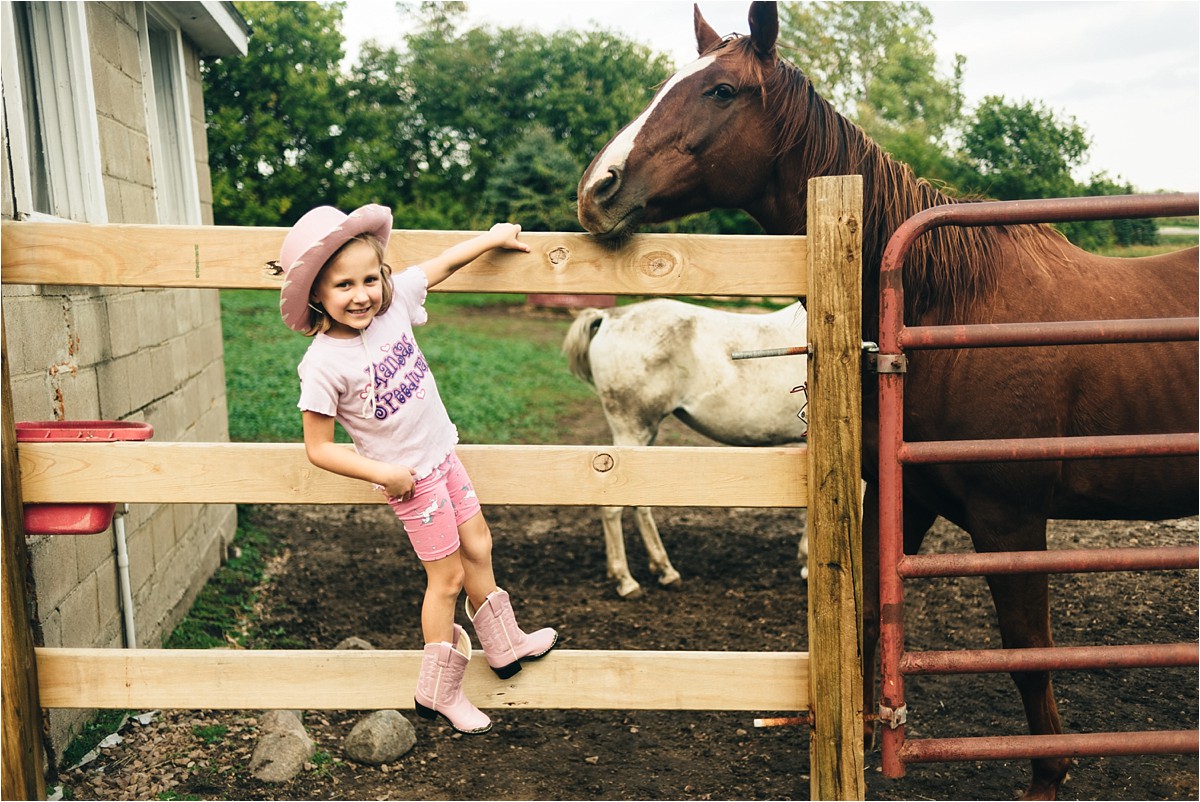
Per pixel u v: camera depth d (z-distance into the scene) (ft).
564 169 77.61
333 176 96.68
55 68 11.87
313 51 97.96
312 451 6.40
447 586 6.88
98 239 7.00
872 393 8.56
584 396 37.24
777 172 8.86
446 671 6.96
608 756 10.71
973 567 7.31
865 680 9.37
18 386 9.28
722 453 7.26
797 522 20.42
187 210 18.54
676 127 8.46
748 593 16.19
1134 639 13.02
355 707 7.47
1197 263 8.93
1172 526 17.16
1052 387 8.33
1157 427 8.55
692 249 7.11
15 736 7.18
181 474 7.22
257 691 7.45
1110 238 17.13
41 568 9.55
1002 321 8.48
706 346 15.81
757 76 8.59
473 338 50.47
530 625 14.93
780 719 7.48
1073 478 8.75
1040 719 8.73
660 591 16.47
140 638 12.60
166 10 17.39
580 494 7.29
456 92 101.50
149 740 10.59
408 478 6.45
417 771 10.32
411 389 6.64
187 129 18.47
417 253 7.04
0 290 7.02
